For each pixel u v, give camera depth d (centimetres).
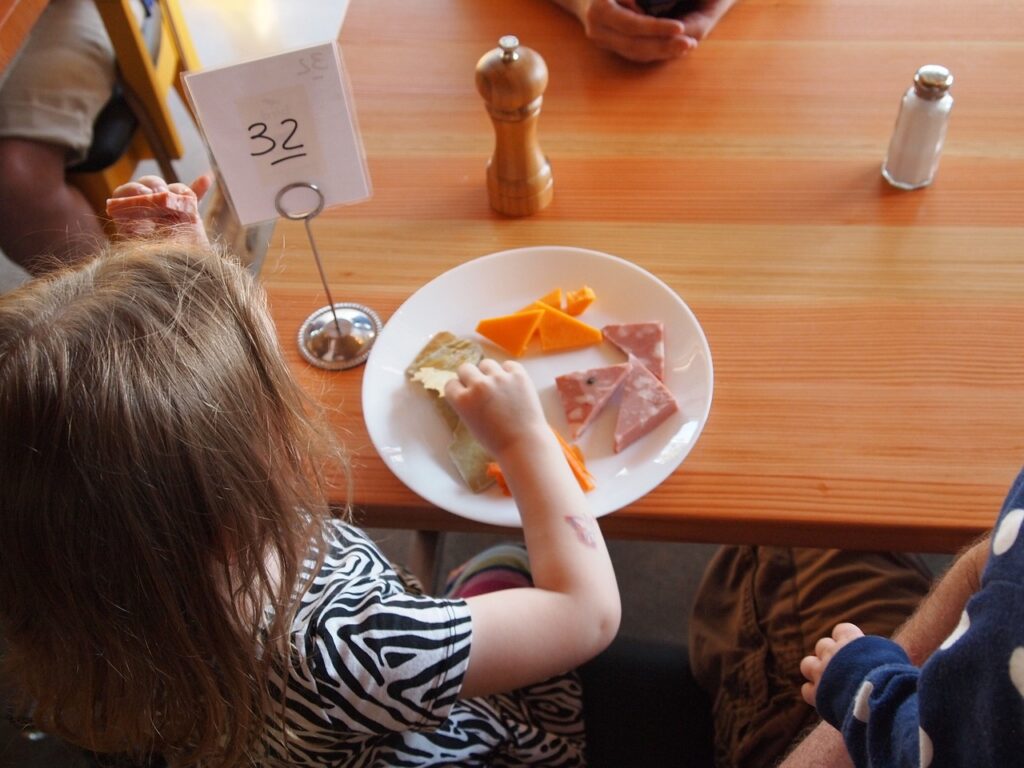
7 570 57
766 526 74
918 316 86
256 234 129
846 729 58
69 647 61
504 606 70
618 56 118
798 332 86
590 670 93
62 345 54
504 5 128
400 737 78
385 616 65
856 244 93
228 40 254
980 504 73
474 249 97
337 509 78
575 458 79
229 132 78
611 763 87
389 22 125
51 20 157
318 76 76
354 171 83
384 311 92
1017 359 82
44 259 108
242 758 70
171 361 55
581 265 92
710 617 99
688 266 93
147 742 69
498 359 89
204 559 58
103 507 54
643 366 84
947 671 45
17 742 126
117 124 161
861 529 73
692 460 78
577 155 106
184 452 55
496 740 84
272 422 62
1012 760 42
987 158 101
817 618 91
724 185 101
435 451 81
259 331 62
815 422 79
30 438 53
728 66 115
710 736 88
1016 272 89
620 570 154
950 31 117
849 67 113
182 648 60
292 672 63
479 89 90
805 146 104
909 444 77
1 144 146
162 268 59
